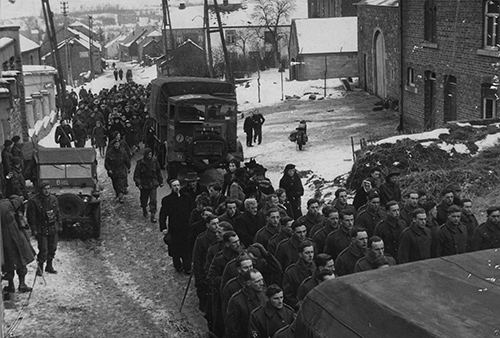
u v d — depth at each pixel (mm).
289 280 10031
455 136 20922
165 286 14273
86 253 16734
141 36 155500
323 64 62656
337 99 49750
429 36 32344
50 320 12484
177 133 23703
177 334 11812
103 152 30688
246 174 17719
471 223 12125
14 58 33531
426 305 3920
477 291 4035
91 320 12492
